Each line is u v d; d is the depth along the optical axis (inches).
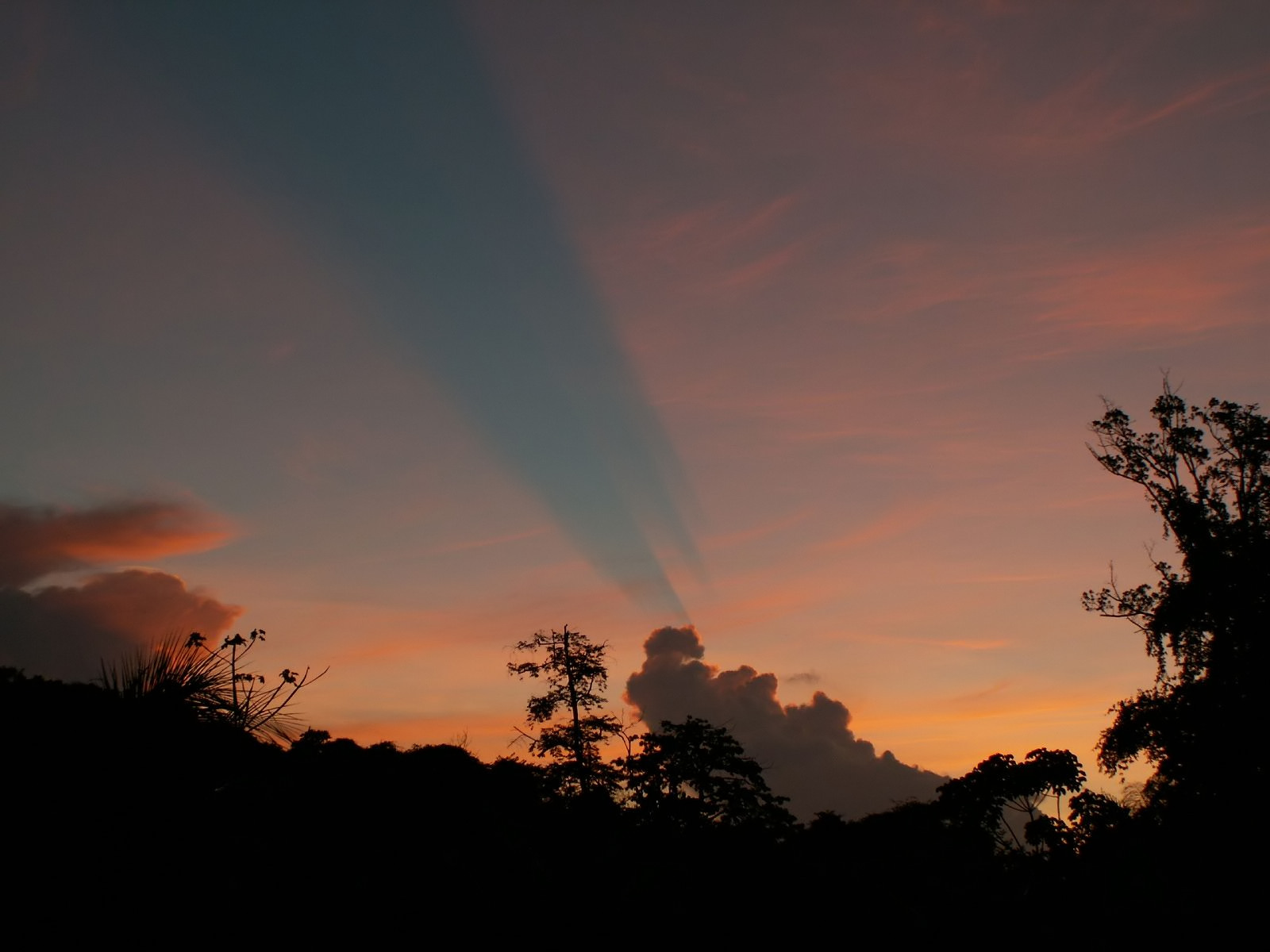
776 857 765.3
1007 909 824.9
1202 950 773.3
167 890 280.2
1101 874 900.0
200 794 300.4
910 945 728.3
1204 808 1091.9
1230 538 1330.0
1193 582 1330.0
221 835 311.1
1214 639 1306.6
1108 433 1470.2
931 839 950.4
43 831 263.7
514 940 444.5
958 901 806.5
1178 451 1402.6
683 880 598.2
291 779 377.4
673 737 1417.3
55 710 285.9
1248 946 769.6
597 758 1614.2
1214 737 1195.3
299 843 363.9
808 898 719.1
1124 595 1401.3
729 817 1300.4
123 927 263.9
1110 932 798.5
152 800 285.6
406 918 398.6
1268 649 1225.4
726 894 650.8
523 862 498.0
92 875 266.1
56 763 275.1
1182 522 1382.9
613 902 534.0
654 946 528.1
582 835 644.7
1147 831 1008.9
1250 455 1354.6
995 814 1047.6
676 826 1142.3
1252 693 1214.3
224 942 291.3
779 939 639.8
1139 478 1454.2
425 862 445.4
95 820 273.0
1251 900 818.8
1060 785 1043.9
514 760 1376.7
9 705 279.0
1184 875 875.4
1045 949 770.2
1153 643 1369.3
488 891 455.2
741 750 1414.9
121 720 288.7
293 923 327.9
